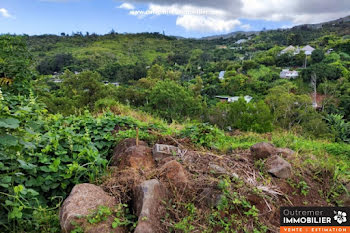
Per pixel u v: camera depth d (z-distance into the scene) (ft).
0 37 19.20
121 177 9.52
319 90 143.54
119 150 12.30
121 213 7.75
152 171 9.71
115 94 73.51
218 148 13.61
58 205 8.43
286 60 235.40
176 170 9.53
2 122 6.83
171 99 57.88
